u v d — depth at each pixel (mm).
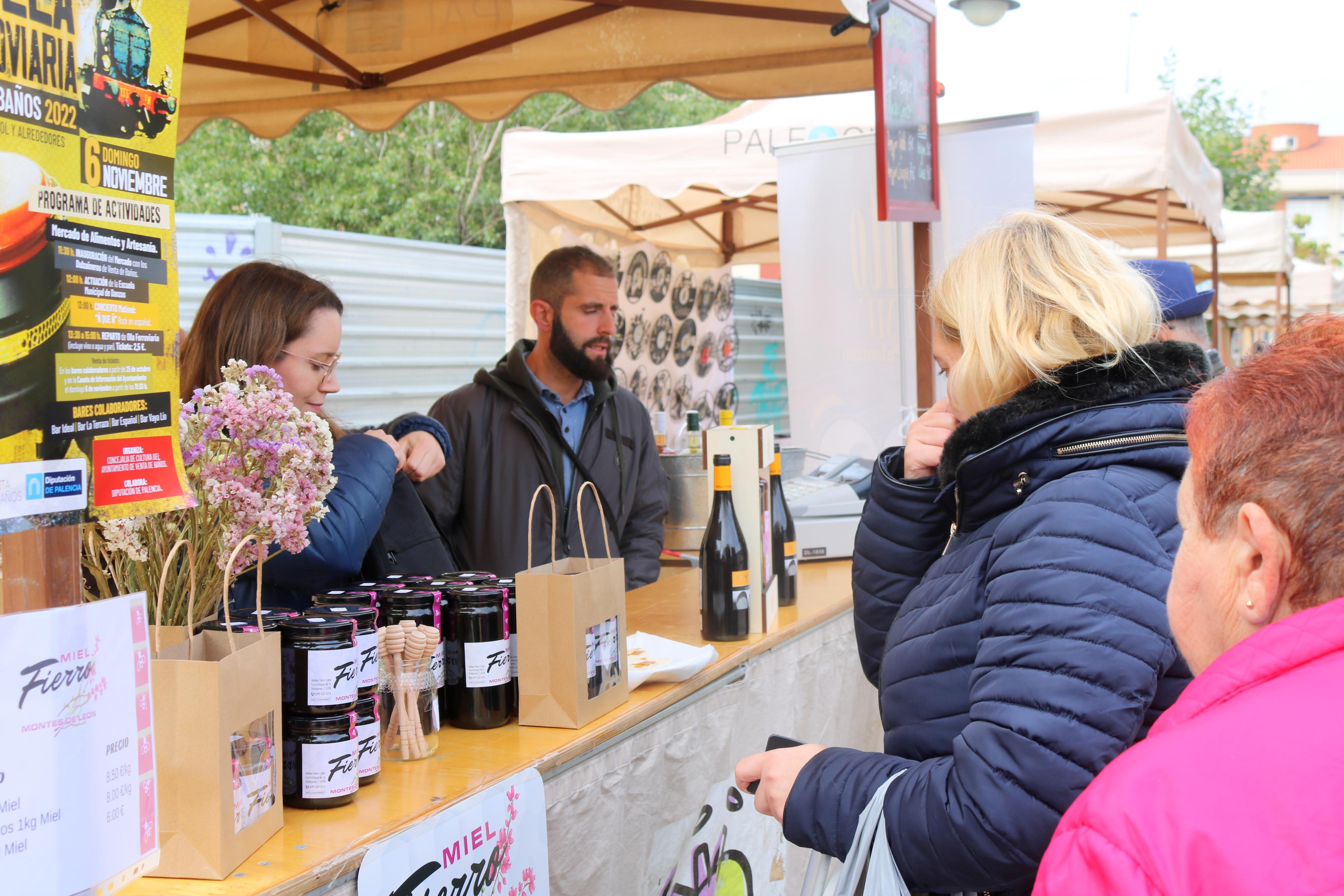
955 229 3354
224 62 3430
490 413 3123
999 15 4457
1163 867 583
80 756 903
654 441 3498
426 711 1497
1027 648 1097
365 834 1205
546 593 1601
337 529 1748
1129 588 1081
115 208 970
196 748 1085
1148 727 1128
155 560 1245
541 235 5316
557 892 1568
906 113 2971
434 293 6219
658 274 6152
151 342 1013
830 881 1302
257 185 12102
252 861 1135
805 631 2416
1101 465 1177
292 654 1284
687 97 15352
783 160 3537
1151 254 9703
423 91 3621
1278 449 712
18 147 866
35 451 880
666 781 1856
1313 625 656
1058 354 1219
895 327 3430
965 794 1107
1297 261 13758
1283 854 559
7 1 855
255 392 1255
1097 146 4867
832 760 1312
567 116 14305
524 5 3240
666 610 2516
